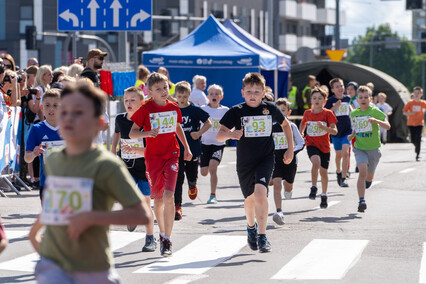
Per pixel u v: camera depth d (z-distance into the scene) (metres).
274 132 16.66
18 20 86.44
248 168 12.97
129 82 22.30
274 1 117.06
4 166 20.48
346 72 48.19
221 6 103.44
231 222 16.55
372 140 18.31
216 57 37.12
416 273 11.48
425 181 24.77
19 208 18.12
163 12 63.28
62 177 6.36
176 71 37.38
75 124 6.22
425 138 53.81
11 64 21.16
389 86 46.84
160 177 13.05
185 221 16.66
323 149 19.03
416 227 15.73
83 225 6.18
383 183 24.20
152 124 13.01
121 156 14.52
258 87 12.92
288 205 19.30
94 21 25.91
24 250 13.32
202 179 25.50
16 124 21.22
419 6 67.50
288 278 11.20
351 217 17.19
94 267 6.31
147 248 13.38
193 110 18.05
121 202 6.34
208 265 12.19
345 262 12.30
